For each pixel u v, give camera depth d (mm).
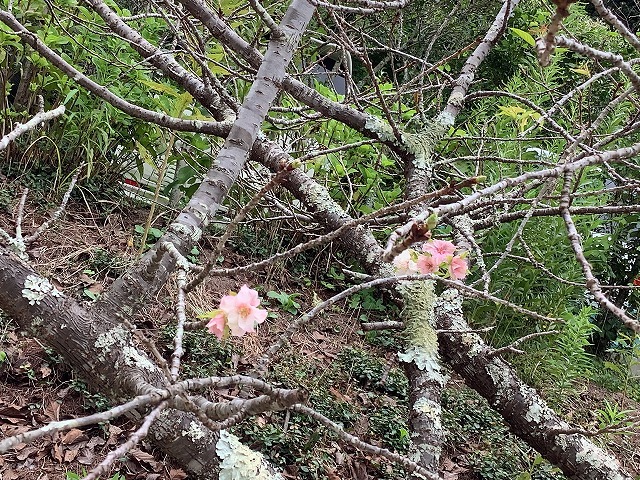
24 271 1469
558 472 3080
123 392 1452
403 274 1271
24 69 3676
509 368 2125
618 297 5504
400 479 2678
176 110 2646
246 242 4141
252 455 1532
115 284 1524
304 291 4105
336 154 3893
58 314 1446
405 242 868
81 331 1448
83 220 3576
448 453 3123
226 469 1483
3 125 3420
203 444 1478
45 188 3580
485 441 3258
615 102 1274
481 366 2084
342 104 2445
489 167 4109
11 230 3117
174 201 4078
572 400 4277
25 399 2385
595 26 5457
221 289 3572
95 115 3281
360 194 4105
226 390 2840
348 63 2611
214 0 2643
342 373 3389
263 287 3812
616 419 3631
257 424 2666
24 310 1440
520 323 4125
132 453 2332
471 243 1948
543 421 2053
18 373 2459
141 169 3795
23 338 2627
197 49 2633
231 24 2572
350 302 4172
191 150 3660
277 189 3738
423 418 1751
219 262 3834
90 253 3258
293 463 2568
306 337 3621
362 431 2973
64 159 3725
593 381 4836
